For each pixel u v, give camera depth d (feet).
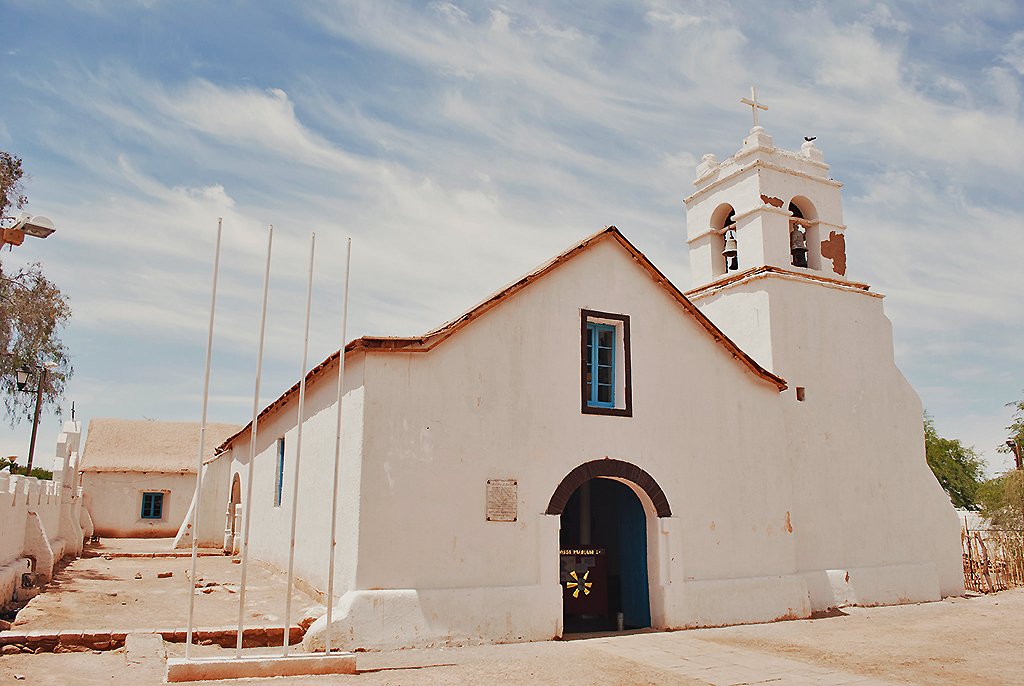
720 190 59.36
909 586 54.19
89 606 40.19
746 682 29.66
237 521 74.74
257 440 65.82
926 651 36.22
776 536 47.60
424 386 38.11
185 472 104.63
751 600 44.93
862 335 57.82
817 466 52.85
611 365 44.73
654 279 46.39
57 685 25.84
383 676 29.55
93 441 108.68
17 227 36.47
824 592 50.01
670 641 38.37
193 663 27.63
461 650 34.78
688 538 44.16
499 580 37.93
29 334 82.74
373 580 35.19
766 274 53.78
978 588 64.69
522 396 40.57
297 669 29.22
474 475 38.37
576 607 45.21
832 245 58.65
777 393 50.14
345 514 37.45
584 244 43.65
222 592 45.68
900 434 58.03
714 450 46.44
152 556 70.18
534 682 29.12
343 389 40.22
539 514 39.68
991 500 89.92
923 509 57.67
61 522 67.31
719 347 48.14
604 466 42.32
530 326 41.65
